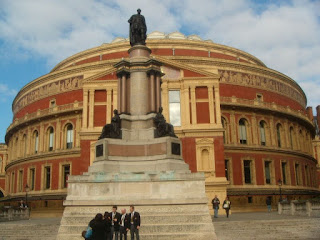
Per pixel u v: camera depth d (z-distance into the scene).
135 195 23.05
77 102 62.78
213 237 20.81
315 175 78.75
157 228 21.22
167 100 51.53
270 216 37.19
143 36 29.69
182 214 22.00
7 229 26.95
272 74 70.38
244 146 60.81
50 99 67.62
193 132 49.91
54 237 23.88
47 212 59.56
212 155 49.09
